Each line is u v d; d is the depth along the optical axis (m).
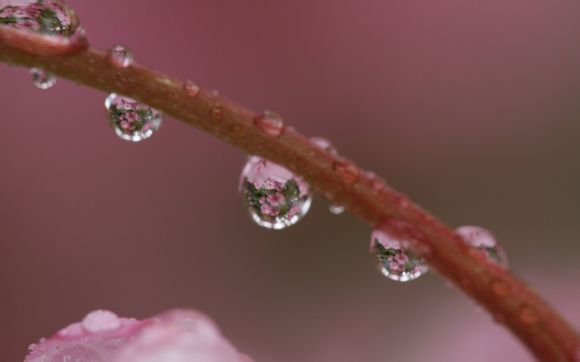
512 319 0.08
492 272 0.09
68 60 0.09
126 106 0.09
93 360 0.09
